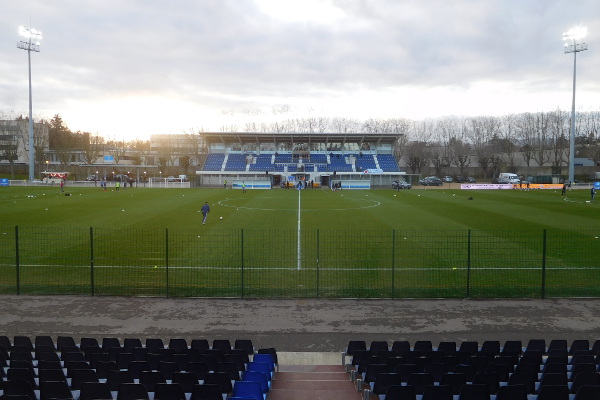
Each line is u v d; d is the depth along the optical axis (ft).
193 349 39.06
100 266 77.51
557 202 184.34
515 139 458.91
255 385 29.63
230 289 65.67
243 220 131.64
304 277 72.18
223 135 320.09
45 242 96.12
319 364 43.70
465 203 180.75
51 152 420.36
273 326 52.95
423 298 62.34
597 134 453.99
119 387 28.66
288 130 538.06
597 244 96.12
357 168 316.81
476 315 56.49
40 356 37.60
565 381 31.53
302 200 195.83
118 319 54.54
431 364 34.42
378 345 42.50
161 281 69.72
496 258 83.87
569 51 256.93
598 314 56.90
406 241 99.25
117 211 149.18
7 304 58.90
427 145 470.80
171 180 336.08
